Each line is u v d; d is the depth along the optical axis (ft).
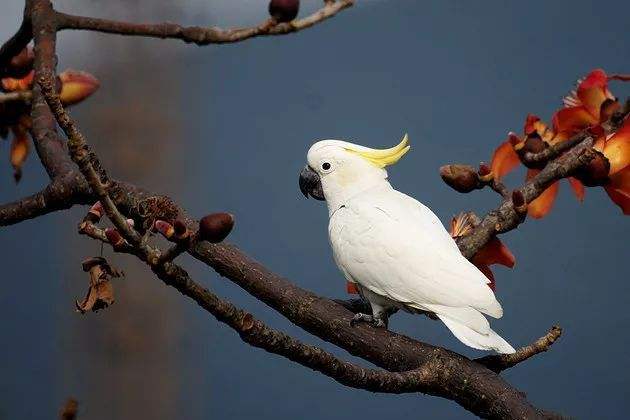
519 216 19.52
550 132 19.22
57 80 18.74
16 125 19.01
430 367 17.11
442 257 25.20
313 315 19.01
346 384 15.52
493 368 17.43
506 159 19.49
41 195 18.01
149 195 17.42
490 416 16.94
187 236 13.84
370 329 19.01
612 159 18.10
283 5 15.38
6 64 19.24
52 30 18.71
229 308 14.34
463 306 24.18
